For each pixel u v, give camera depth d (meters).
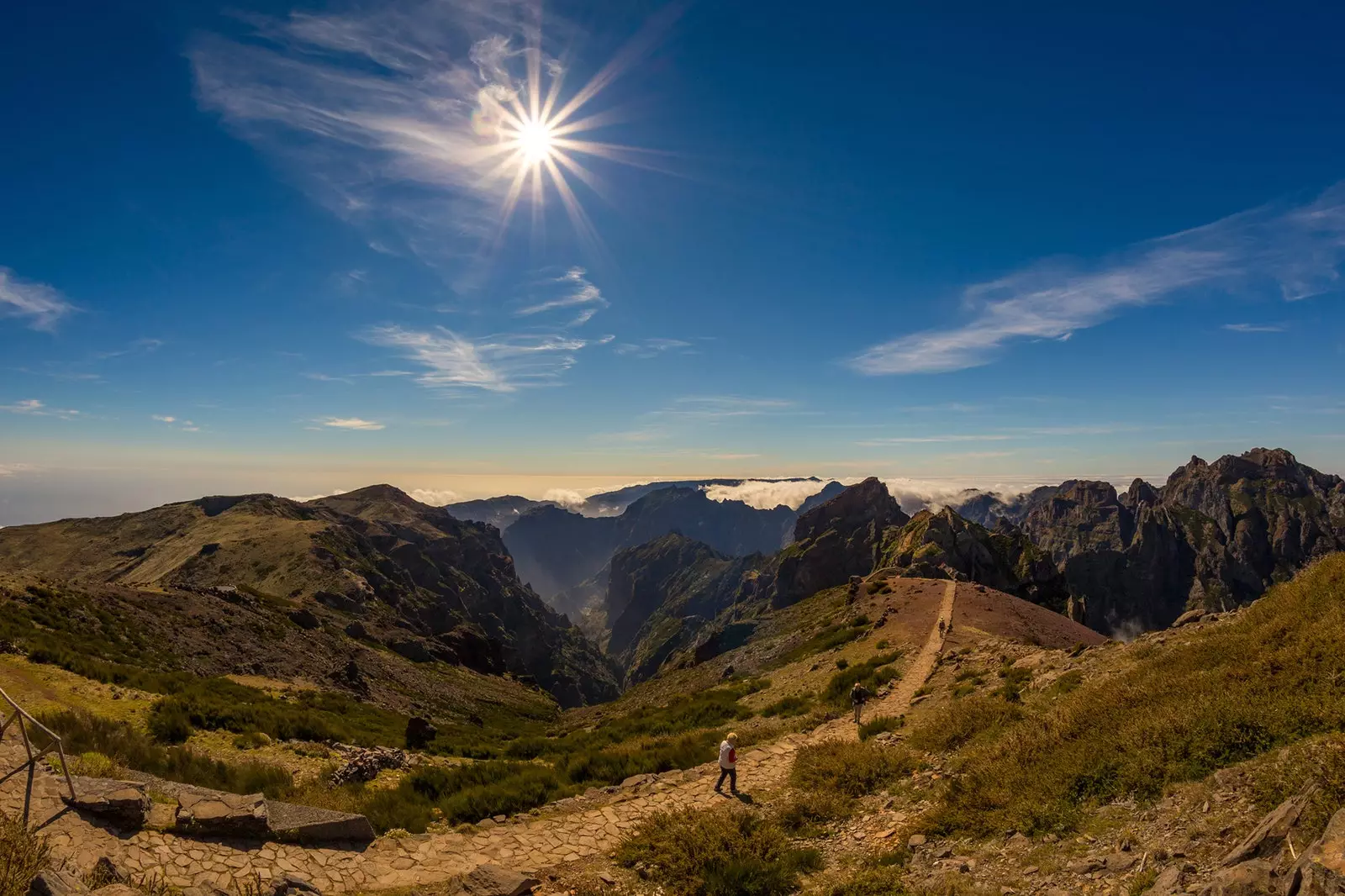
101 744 15.46
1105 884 8.84
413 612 146.38
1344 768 7.57
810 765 19.14
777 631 76.88
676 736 29.62
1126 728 13.00
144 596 59.88
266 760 21.52
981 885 10.00
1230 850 8.19
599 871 13.14
